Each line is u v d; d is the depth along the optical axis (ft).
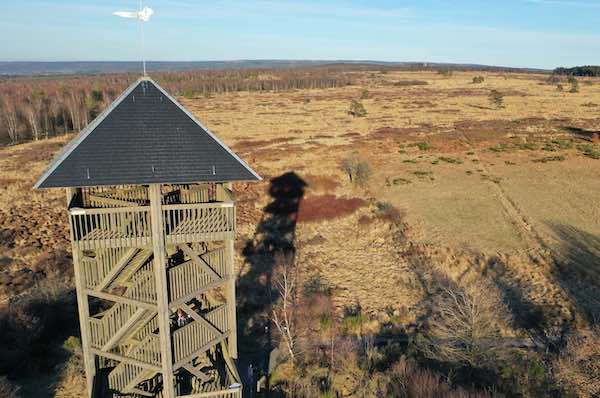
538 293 90.48
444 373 64.49
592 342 73.10
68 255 102.53
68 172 41.73
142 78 47.67
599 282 93.71
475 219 128.77
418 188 155.02
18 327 67.41
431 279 96.58
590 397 61.11
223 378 56.80
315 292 90.43
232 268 51.78
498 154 195.00
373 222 126.93
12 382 60.39
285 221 127.03
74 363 64.80
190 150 45.57
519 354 70.28
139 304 46.85
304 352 70.64
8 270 94.63
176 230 46.60
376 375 64.34
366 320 79.15
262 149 200.75
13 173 163.84
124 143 44.27
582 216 129.80
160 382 57.88
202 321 50.57
